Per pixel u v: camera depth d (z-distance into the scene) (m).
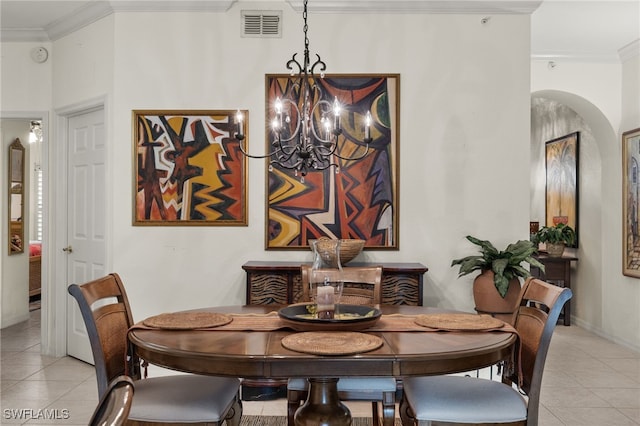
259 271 3.40
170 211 3.77
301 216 3.77
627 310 4.85
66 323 4.39
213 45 3.79
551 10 4.02
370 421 3.07
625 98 4.99
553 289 2.06
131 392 0.89
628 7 3.95
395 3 3.72
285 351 1.76
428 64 3.78
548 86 5.11
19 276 5.64
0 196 5.33
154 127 3.78
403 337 1.97
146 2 3.75
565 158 6.11
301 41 3.79
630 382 3.79
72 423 2.96
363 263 3.68
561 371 4.07
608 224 5.17
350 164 3.77
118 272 3.77
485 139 3.77
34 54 4.39
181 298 3.78
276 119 2.54
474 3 3.72
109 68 3.83
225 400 2.13
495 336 1.99
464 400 2.03
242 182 3.77
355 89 3.77
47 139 4.40
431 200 3.77
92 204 4.12
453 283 3.76
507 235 3.76
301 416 2.16
